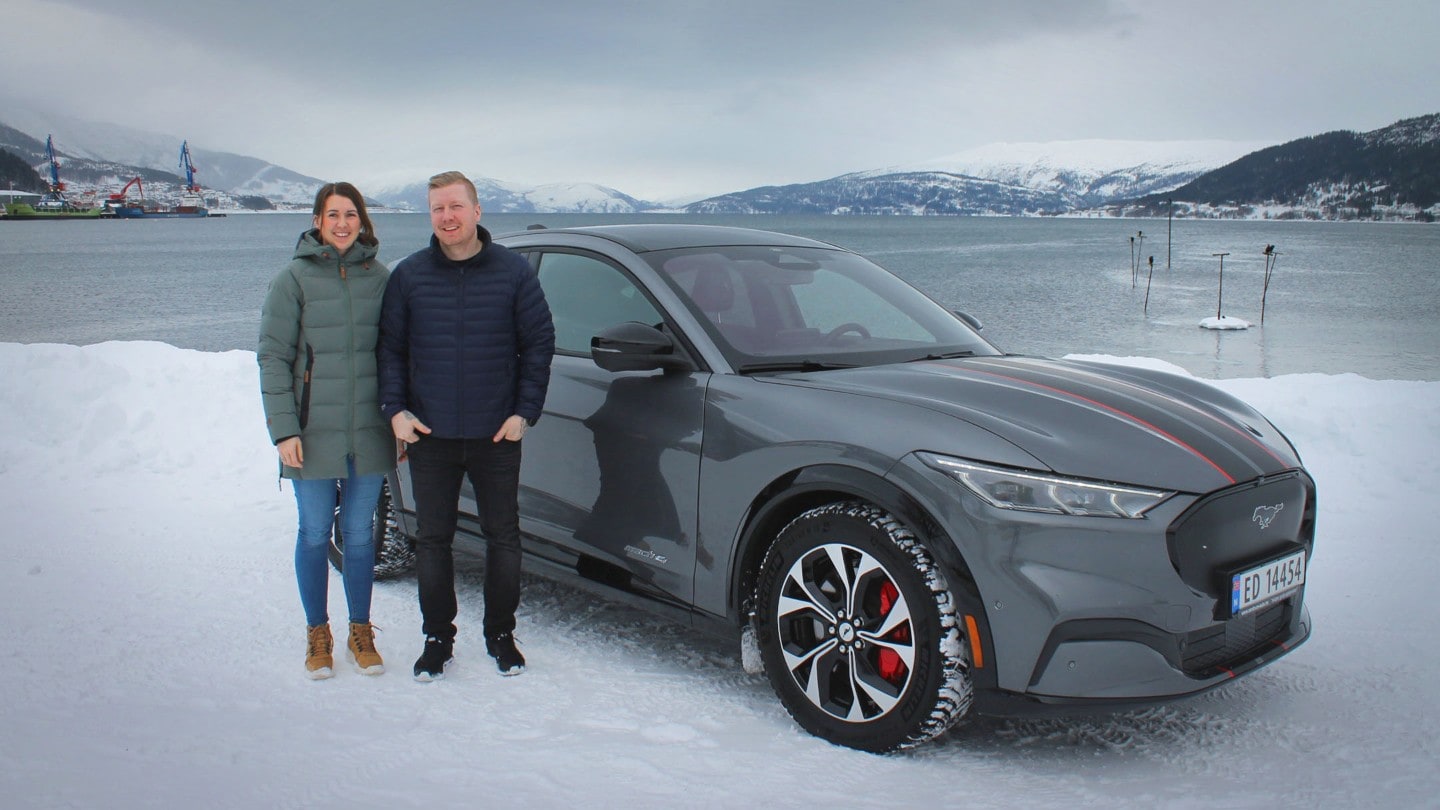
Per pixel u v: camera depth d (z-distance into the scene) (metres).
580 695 3.15
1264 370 27.14
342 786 2.51
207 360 8.28
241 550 4.87
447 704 3.08
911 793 2.47
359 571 3.41
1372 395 6.73
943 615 2.47
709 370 3.08
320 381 3.22
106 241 122.44
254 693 3.17
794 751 2.72
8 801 2.40
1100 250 107.31
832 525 2.66
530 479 3.56
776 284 3.52
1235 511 2.54
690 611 3.08
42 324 35.12
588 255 3.64
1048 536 2.38
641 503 3.18
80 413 7.22
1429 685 3.15
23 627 3.78
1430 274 70.56
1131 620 2.38
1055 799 2.44
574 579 3.44
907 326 3.57
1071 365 3.30
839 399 2.78
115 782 2.52
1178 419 2.73
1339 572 4.26
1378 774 2.56
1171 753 2.72
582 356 3.50
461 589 4.30
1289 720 2.93
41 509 5.63
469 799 2.44
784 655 2.82
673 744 2.78
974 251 102.94
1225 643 2.58
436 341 3.16
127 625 3.81
